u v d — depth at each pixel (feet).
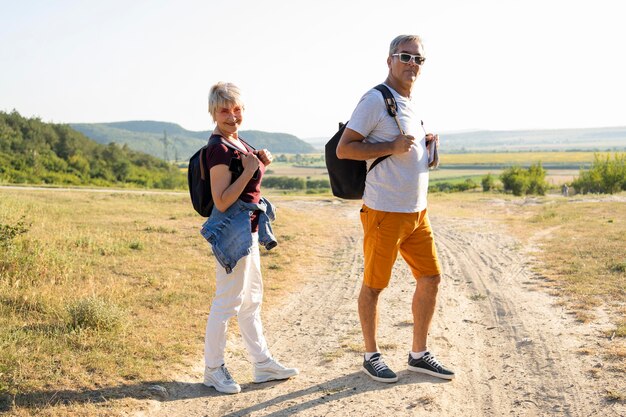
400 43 13.99
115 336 18.06
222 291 14.33
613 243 37.29
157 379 15.07
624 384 14.64
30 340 16.75
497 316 22.67
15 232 29.99
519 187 164.86
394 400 13.85
